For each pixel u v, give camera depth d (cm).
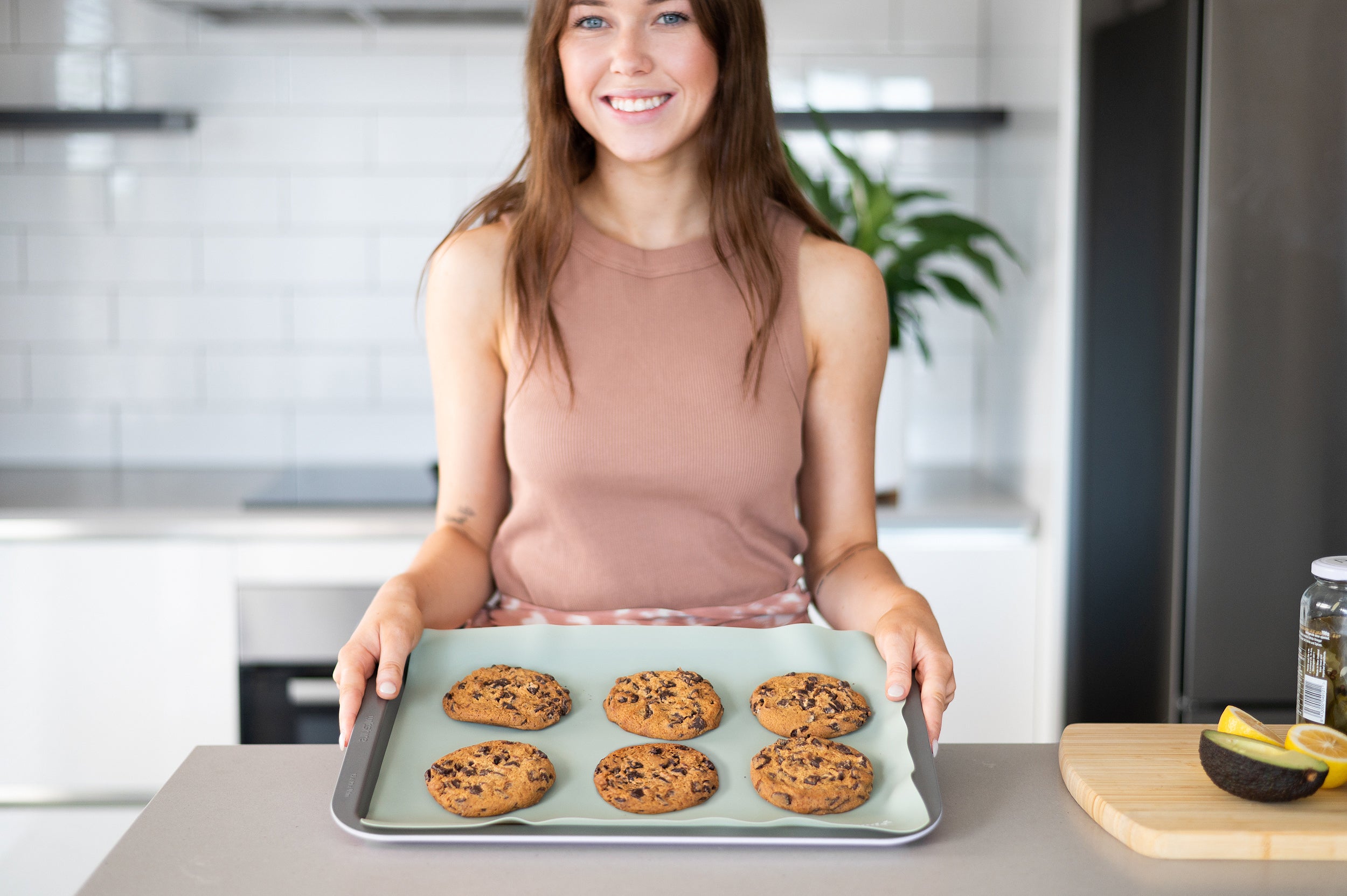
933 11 249
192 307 254
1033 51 214
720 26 108
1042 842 72
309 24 246
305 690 209
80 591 205
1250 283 185
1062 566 202
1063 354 197
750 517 112
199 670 207
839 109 249
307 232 254
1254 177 183
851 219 221
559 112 112
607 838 69
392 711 83
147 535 205
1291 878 68
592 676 90
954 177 254
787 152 205
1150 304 194
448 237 119
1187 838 70
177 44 247
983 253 242
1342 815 73
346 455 259
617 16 103
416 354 257
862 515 119
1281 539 190
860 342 116
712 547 111
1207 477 189
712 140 113
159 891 64
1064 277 196
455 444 116
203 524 205
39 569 204
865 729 83
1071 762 82
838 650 92
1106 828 74
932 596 212
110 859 68
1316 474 189
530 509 112
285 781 80
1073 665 203
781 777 74
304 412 258
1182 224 187
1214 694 193
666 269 113
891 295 215
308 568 207
